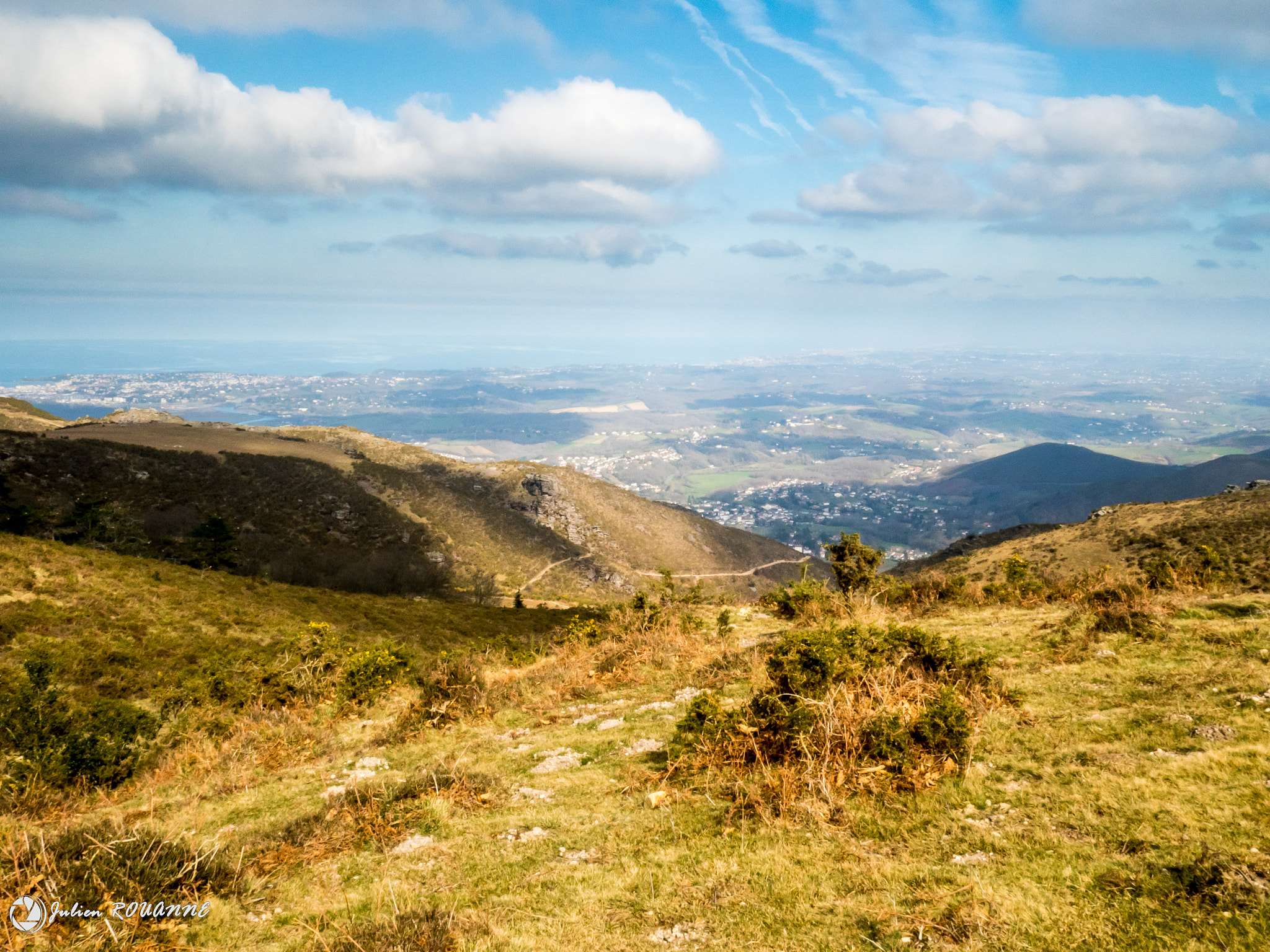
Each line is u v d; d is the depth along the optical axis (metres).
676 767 6.50
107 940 3.95
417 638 31.91
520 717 10.27
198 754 10.05
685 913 3.92
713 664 11.29
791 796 5.39
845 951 3.34
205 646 21.75
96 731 9.73
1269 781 4.38
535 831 5.52
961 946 3.21
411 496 103.81
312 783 7.95
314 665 14.16
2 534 26.91
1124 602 10.45
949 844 4.36
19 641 18.41
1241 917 3.07
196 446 92.19
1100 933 3.16
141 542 53.44
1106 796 4.57
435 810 6.08
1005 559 46.56
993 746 5.91
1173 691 6.58
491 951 3.66
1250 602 9.72
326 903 4.50
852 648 7.93
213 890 4.71
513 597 82.31
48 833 5.54
